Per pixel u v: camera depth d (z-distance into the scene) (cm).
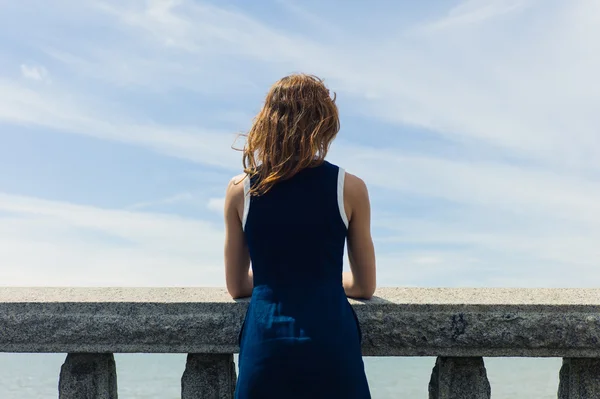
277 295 166
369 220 180
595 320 201
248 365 161
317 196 169
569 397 214
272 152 172
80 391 211
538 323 202
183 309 203
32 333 202
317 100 175
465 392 211
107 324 202
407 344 204
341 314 165
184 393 212
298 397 155
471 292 224
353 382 158
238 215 183
